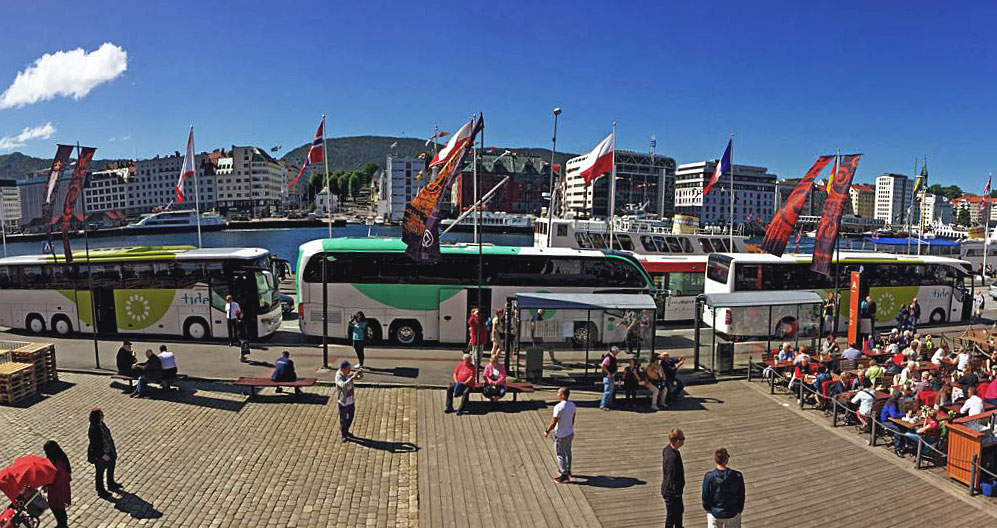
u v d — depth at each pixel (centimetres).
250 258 2453
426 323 2473
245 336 2200
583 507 1119
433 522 1062
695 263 3167
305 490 1177
